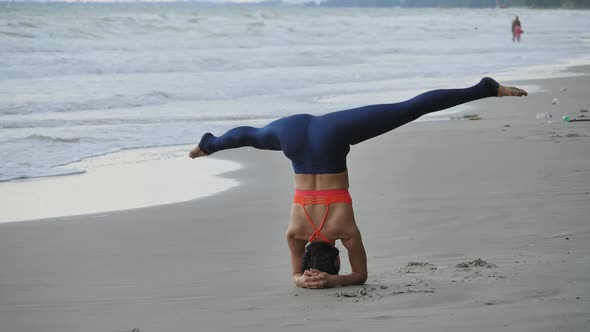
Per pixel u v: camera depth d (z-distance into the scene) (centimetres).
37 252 1343
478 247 1195
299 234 1016
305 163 996
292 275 1070
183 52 6738
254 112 3634
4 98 3909
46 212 1727
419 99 955
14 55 5619
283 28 9488
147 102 4022
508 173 1898
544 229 1291
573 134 2528
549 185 1706
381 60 7194
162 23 8381
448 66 6625
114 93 4194
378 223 1430
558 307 810
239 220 1568
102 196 1911
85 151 2634
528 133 2636
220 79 5050
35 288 1094
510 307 822
